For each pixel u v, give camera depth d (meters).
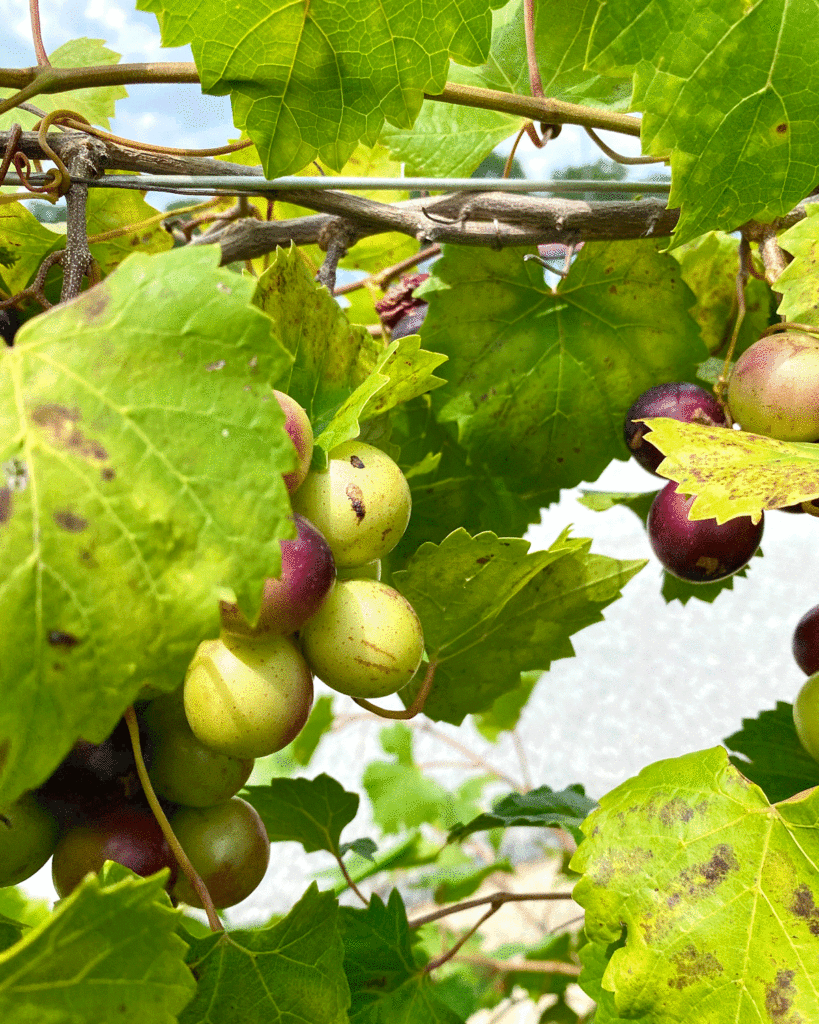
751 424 0.41
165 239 0.49
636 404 0.43
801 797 0.38
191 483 0.31
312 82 0.39
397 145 0.50
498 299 0.47
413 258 0.52
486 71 0.48
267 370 0.32
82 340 0.31
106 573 0.30
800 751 0.46
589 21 0.46
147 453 0.31
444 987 0.75
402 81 0.39
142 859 0.36
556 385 0.48
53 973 0.31
